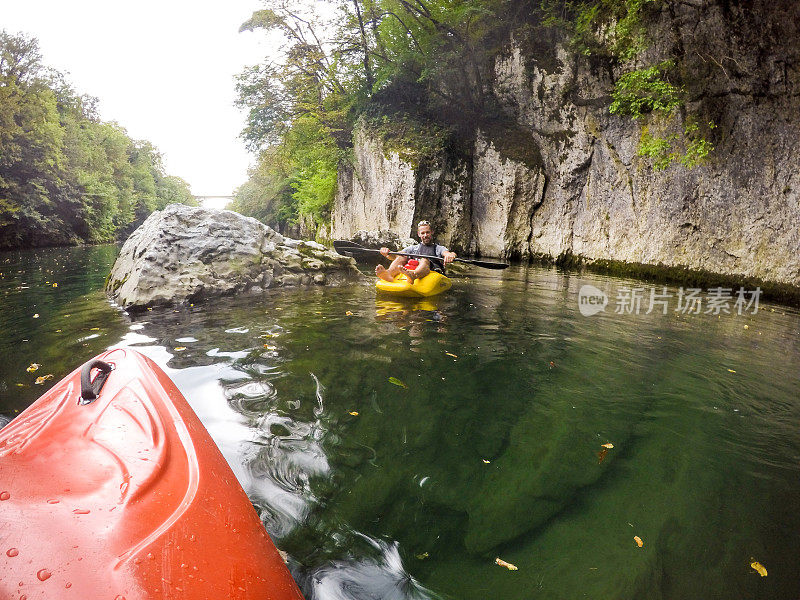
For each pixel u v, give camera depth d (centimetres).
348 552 124
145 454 113
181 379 246
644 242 922
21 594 65
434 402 229
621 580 117
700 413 226
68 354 289
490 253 1259
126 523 85
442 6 1251
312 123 1484
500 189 1215
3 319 398
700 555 127
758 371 291
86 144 2878
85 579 69
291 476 158
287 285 583
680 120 832
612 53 969
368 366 279
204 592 73
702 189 801
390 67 1280
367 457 175
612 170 999
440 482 160
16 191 1928
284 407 215
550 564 123
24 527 80
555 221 1155
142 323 379
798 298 651
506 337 360
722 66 743
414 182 1205
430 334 362
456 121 1288
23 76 2045
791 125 668
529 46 1150
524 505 149
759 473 172
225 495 109
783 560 126
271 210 3020
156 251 487
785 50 664
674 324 432
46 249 1866
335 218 1819
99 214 2711
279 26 1413
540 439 195
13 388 231
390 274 586
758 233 716
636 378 274
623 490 159
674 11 810
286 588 85
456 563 122
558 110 1115
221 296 509
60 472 102
